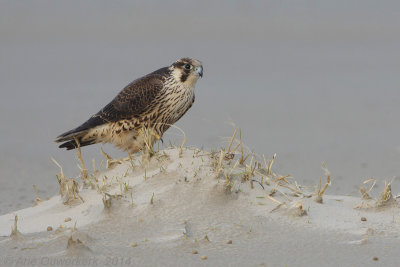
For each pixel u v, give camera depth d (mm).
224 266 7324
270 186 9094
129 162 9945
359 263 7410
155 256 7562
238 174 8953
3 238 8414
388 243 7914
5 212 11523
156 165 9461
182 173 8984
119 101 11711
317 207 8836
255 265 7355
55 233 8336
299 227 8234
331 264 7383
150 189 8883
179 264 7375
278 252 7652
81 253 7641
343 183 13742
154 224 8227
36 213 9414
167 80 11773
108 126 11859
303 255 7582
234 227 8156
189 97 12062
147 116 11766
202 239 7902
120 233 8109
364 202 9195
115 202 8578
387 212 8891
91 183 9539
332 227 8297
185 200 8562
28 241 8203
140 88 11656
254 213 8445
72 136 11883
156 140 11898
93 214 8688
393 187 13125
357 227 8336
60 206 9352
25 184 14383
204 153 9445
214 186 8625
